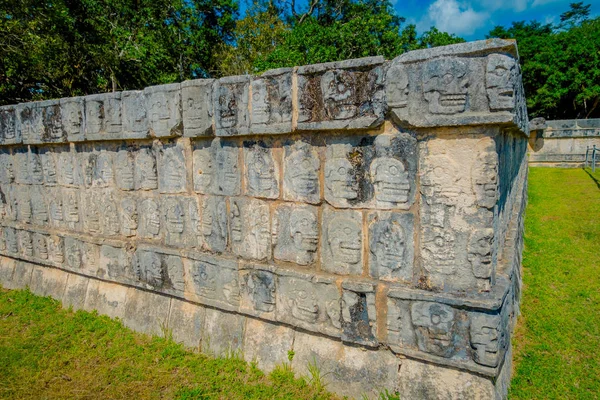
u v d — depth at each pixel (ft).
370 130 8.50
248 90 9.78
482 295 7.63
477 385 7.82
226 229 11.05
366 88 8.27
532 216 22.91
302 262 9.84
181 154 11.58
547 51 66.85
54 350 11.94
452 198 7.72
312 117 8.98
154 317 12.76
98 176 13.73
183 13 49.93
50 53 35.81
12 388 10.16
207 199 11.30
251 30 59.72
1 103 37.81
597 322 11.47
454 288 7.91
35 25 33.68
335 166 9.00
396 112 7.93
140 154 12.49
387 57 42.98
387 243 8.55
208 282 11.42
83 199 14.35
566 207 24.43
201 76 57.21
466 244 7.68
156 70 46.65
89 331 13.08
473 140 7.45
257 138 10.09
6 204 17.34
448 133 7.64
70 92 41.93
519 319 11.84
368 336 8.96
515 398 8.68
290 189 9.77
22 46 33.47
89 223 14.33
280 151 9.83
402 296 8.34
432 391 8.20
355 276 9.11
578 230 19.76
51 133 14.39
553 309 12.30
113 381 10.43
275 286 10.24
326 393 9.33
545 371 9.45
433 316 8.06
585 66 64.28
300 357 9.98
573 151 45.60
